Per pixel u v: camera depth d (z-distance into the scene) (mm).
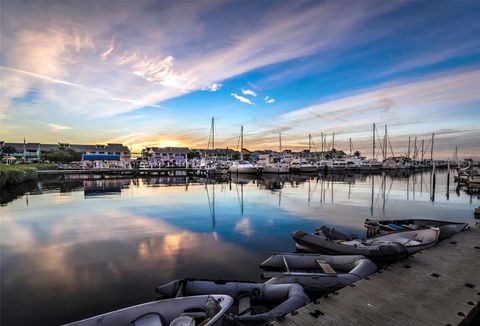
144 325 3918
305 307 4227
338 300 4430
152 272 7062
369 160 69125
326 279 5574
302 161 62188
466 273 5496
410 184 33688
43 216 14406
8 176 28750
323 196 22359
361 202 19188
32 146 79750
